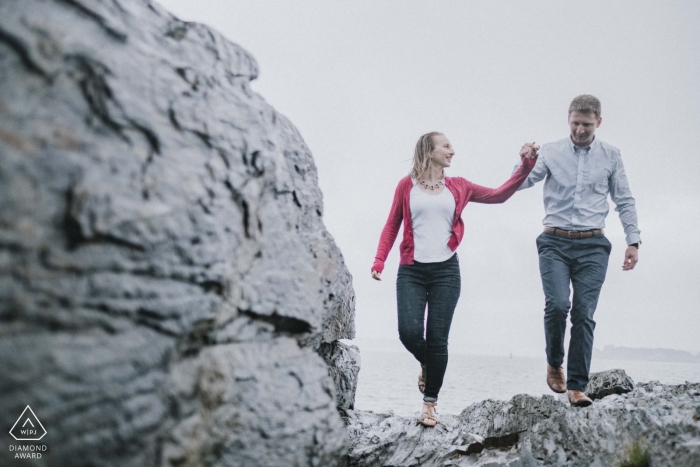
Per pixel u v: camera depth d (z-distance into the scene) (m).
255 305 2.35
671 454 2.70
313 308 2.63
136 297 1.87
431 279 3.77
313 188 2.90
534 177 4.02
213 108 2.28
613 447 2.96
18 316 1.59
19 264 1.60
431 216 3.78
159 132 2.02
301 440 2.32
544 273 3.79
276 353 2.45
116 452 1.75
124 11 2.09
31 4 1.76
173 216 1.99
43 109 1.71
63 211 1.70
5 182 1.59
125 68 1.97
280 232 2.57
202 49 2.37
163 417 1.90
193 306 2.04
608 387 4.25
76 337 1.71
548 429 3.34
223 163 2.24
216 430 2.06
